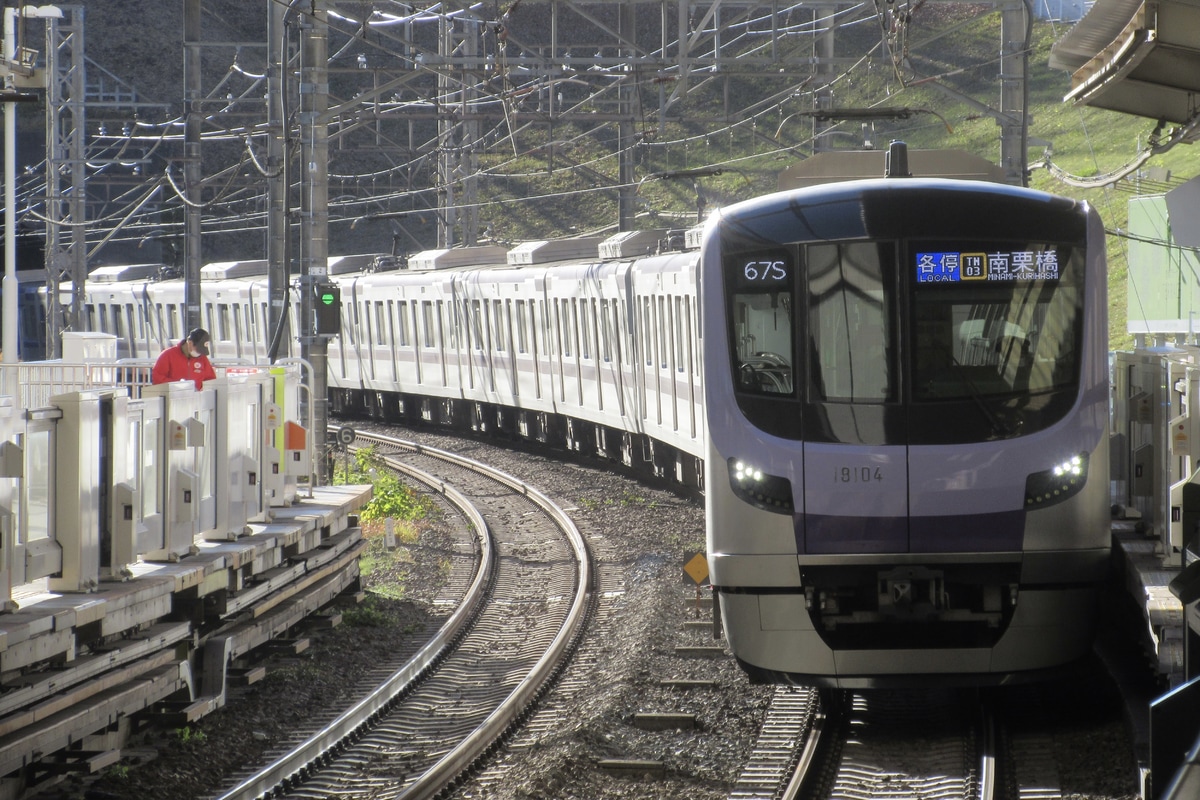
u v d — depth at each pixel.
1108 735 33.06
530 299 100.12
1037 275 35.88
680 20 83.50
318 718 38.50
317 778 33.03
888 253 35.75
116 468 33.19
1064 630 35.16
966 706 37.12
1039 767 31.95
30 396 47.06
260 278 136.25
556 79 98.50
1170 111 49.56
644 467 86.56
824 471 35.12
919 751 33.53
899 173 41.44
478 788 31.53
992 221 36.03
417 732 37.59
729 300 36.78
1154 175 93.50
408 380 123.62
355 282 133.38
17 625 27.69
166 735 34.69
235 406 41.94
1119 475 44.75
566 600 54.59
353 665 44.75
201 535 40.94
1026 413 35.16
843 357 35.66
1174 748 22.94
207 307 139.88
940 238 35.78
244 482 42.59
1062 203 36.72
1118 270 144.62
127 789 30.66
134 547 33.41
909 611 34.75
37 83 68.62
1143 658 38.50
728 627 36.38
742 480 35.69
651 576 56.50
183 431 36.38
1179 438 32.66
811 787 30.83
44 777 30.12
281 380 48.16
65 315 145.88
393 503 77.31
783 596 35.31
